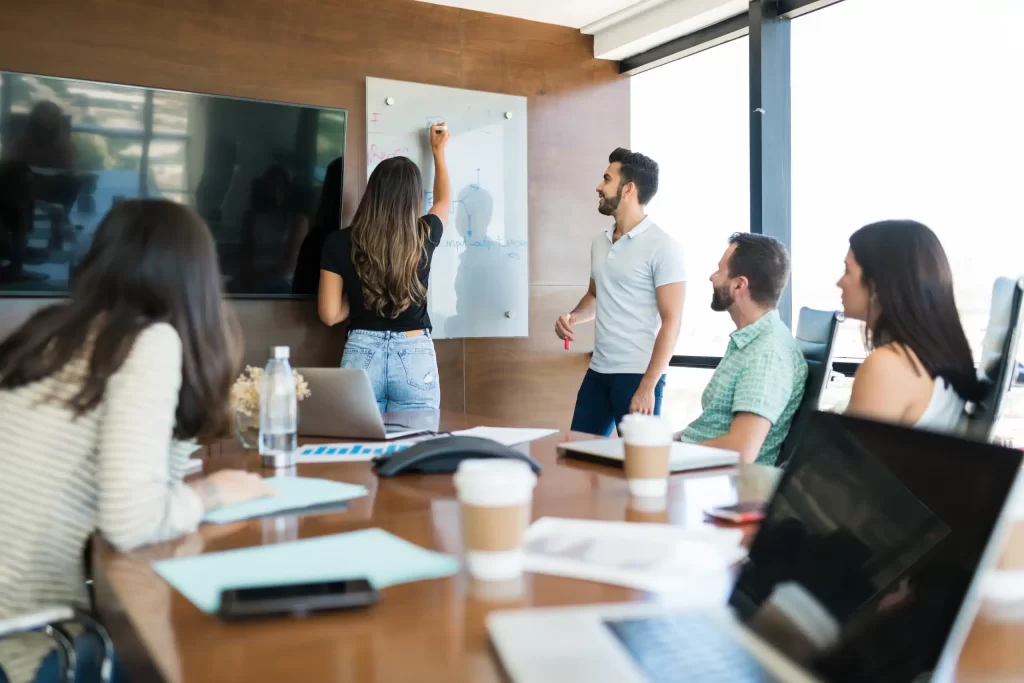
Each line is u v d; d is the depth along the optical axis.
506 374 4.23
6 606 1.17
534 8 4.12
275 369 1.61
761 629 0.71
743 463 1.55
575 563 0.93
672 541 1.01
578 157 4.43
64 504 1.19
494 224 4.17
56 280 3.22
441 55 4.04
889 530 0.67
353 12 3.82
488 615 0.78
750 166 3.81
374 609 0.80
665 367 3.26
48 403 1.19
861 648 0.63
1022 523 0.77
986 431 1.59
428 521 1.16
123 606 0.82
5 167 3.07
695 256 4.25
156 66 3.40
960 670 0.63
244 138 3.50
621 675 0.61
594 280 3.63
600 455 1.60
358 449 1.80
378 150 3.86
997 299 1.68
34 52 3.18
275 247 3.60
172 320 1.24
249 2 3.59
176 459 1.34
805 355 2.19
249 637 0.73
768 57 3.77
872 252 1.67
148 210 1.27
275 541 1.07
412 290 3.19
